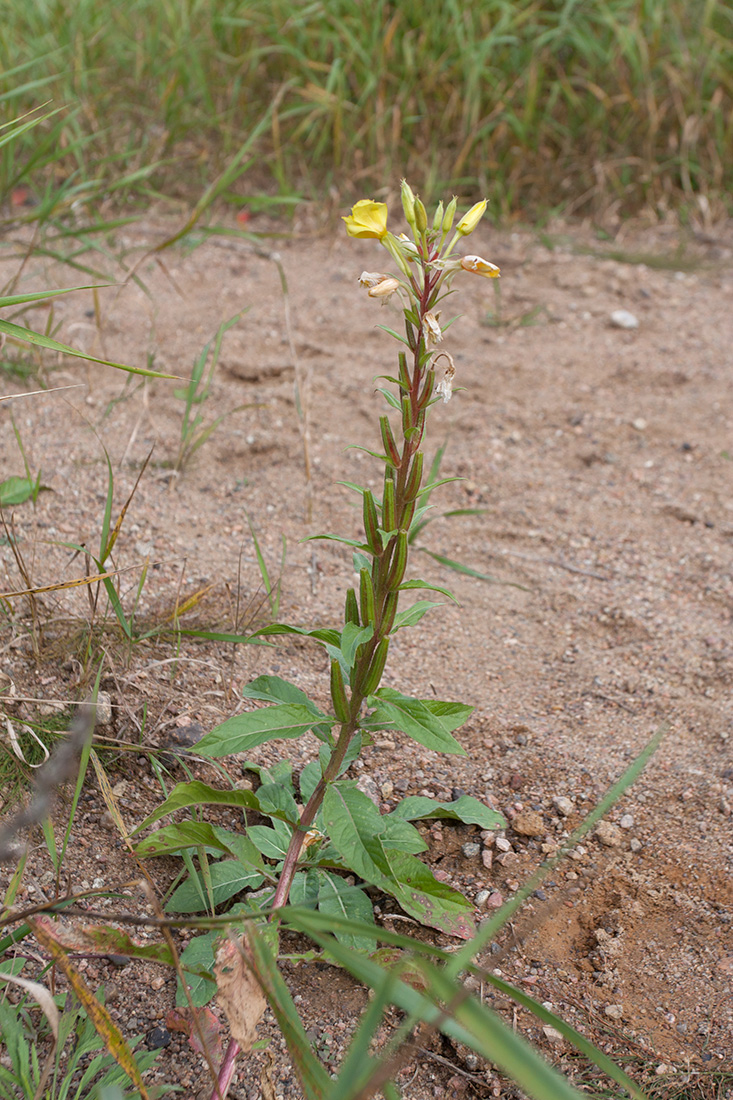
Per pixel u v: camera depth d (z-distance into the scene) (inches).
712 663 99.7
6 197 179.5
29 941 65.7
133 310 157.5
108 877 71.0
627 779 48.1
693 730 91.1
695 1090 61.0
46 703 77.3
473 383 150.6
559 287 178.9
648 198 201.9
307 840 68.1
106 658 84.5
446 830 79.7
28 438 123.1
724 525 122.8
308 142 196.9
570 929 72.3
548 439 139.5
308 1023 63.8
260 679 68.2
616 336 164.2
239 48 202.1
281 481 124.3
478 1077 62.3
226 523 114.3
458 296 174.7
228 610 98.2
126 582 99.0
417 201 55.9
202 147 197.9
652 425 142.7
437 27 197.2
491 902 73.3
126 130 196.9
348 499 121.9
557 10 209.6
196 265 174.9
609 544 119.5
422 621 104.6
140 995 64.3
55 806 74.5
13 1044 56.9
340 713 63.9
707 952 70.1
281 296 167.6
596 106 204.1
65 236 148.4
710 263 188.7
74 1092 58.1
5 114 179.6
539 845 78.5
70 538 104.7
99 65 199.5
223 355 147.4
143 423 130.1
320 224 189.3
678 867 76.6
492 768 85.4
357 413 138.8
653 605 109.0
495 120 199.6
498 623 106.0
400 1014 65.1
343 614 100.5
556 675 98.4
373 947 66.7
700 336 164.2
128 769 78.5
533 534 120.6
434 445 136.4
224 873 69.3
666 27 208.7
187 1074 60.1
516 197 201.6
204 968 63.3
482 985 67.3
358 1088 40.3
